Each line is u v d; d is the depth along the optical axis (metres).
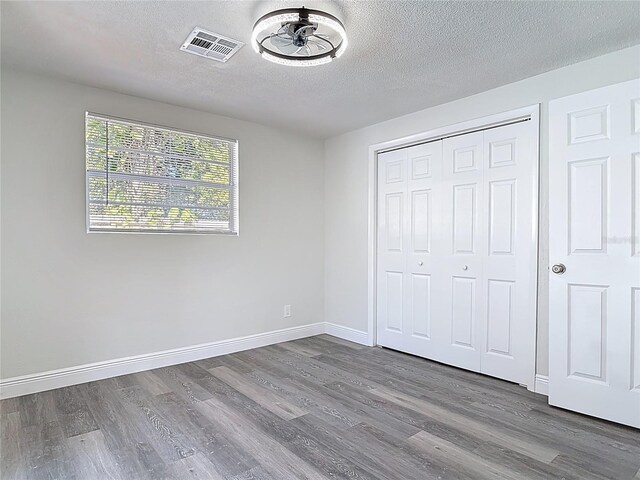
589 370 2.42
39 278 2.79
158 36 2.23
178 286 3.46
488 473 1.85
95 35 2.23
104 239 3.07
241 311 3.88
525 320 2.89
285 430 2.26
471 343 3.25
